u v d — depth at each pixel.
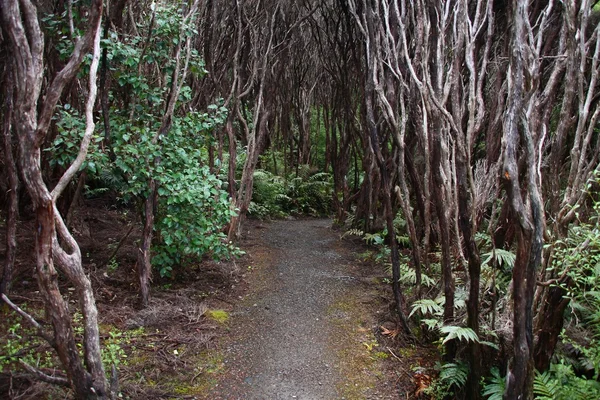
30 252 4.68
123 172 3.91
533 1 4.39
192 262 5.05
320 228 8.02
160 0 4.23
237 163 8.66
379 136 5.70
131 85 4.07
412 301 4.15
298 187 10.23
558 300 2.82
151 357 3.28
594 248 2.72
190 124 4.39
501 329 2.98
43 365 2.82
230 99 6.23
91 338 2.25
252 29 6.25
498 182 3.86
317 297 4.61
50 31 3.87
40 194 2.02
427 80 3.36
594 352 2.78
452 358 3.30
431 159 3.88
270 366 3.36
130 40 4.27
